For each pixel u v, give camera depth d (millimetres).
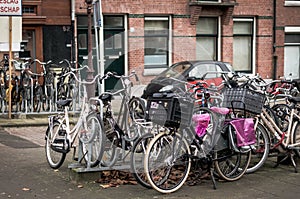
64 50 17438
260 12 20547
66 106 7961
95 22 13391
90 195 6797
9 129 12164
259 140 7965
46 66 15391
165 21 19031
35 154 9258
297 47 21625
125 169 7516
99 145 7305
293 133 8141
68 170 7832
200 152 7195
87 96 8078
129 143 7359
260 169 8266
